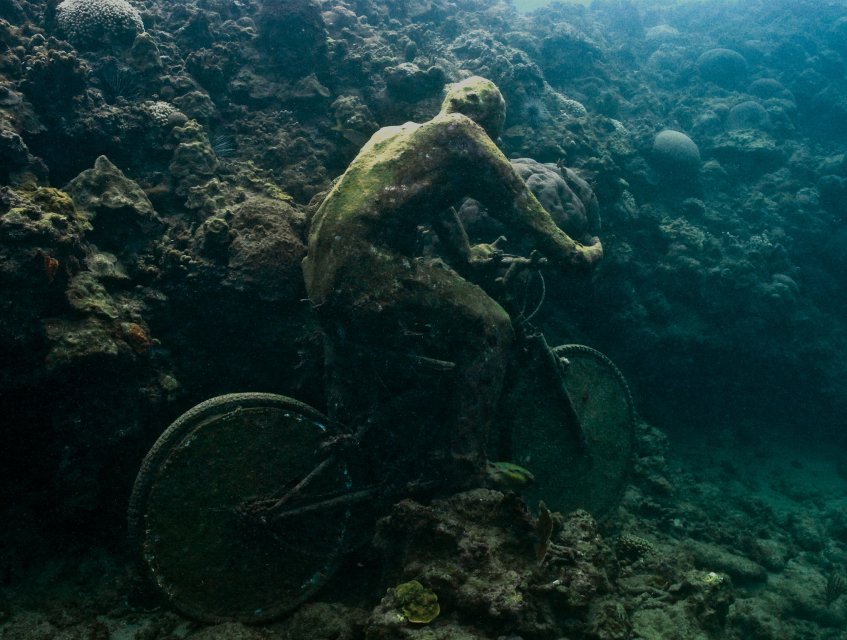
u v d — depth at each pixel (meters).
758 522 9.46
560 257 5.14
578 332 9.33
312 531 4.68
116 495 5.05
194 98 7.15
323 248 4.65
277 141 7.54
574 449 6.22
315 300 4.68
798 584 7.80
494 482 4.80
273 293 5.45
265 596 4.41
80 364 4.38
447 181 4.83
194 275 5.42
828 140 16.06
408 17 12.73
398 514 4.16
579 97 14.15
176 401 5.34
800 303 12.12
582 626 3.82
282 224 5.70
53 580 4.49
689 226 11.64
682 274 10.92
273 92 8.15
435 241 6.25
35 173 5.36
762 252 11.99
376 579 4.89
